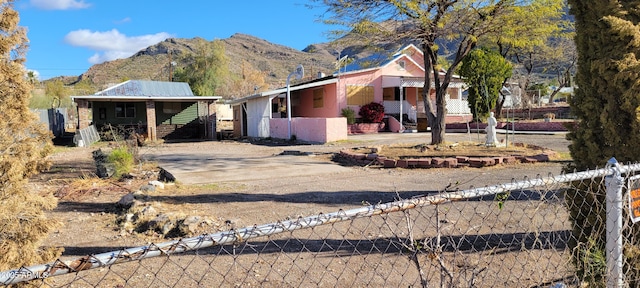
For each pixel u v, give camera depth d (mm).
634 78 3008
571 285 3215
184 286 3492
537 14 11203
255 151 16562
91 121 26312
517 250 4094
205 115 29281
